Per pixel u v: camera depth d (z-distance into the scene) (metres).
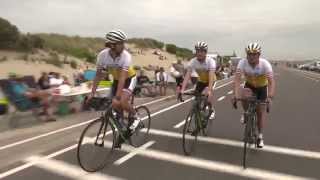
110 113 6.96
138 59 67.75
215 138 9.21
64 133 9.80
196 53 8.16
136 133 8.31
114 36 6.62
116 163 7.12
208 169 6.89
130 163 7.13
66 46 63.41
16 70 35.25
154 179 6.32
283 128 10.91
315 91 24.88
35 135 9.56
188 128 7.79
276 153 8.00
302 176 6.62
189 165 7.08
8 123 10.86
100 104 7.36
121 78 6.82
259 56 7.48
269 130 10.57
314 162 7.43
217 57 43.72
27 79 12.92
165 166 7.00
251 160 7.47
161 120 11.95
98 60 6.98
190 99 18.42
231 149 8.24
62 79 14.46
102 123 6.80
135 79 7.25
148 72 37.50
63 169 6.76
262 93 8.07
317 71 73.00
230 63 55.81
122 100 7.01
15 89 11.32
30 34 56.34
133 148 8.12
